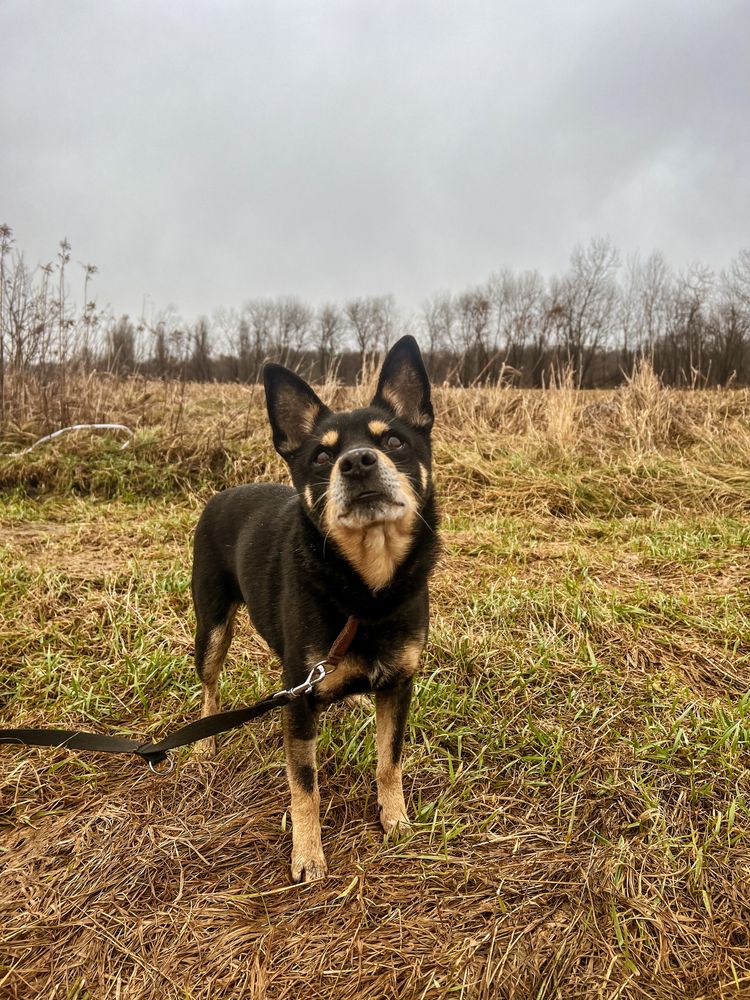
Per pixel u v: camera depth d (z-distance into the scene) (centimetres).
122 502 188
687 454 211
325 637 70
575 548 136
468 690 93
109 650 104
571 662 96
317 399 84
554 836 70
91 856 69
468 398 263
